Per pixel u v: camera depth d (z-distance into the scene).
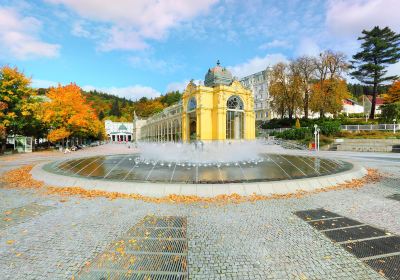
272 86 57.31
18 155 33.75
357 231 6.05
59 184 11.12
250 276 4.20
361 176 12.89
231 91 41.47
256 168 14.19
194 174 12.42
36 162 22.62
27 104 36.88
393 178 12.95
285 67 55.59
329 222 6.67
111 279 4.10
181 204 8.34
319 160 18.05
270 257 4.82
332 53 49.88
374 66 50.31
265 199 8.90
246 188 9.41
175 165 15.57
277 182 9.92
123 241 5.55
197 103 41.91
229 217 7.09
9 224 6.60
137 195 9.29
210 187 9.27
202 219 6.94
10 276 4.20
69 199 9.02
